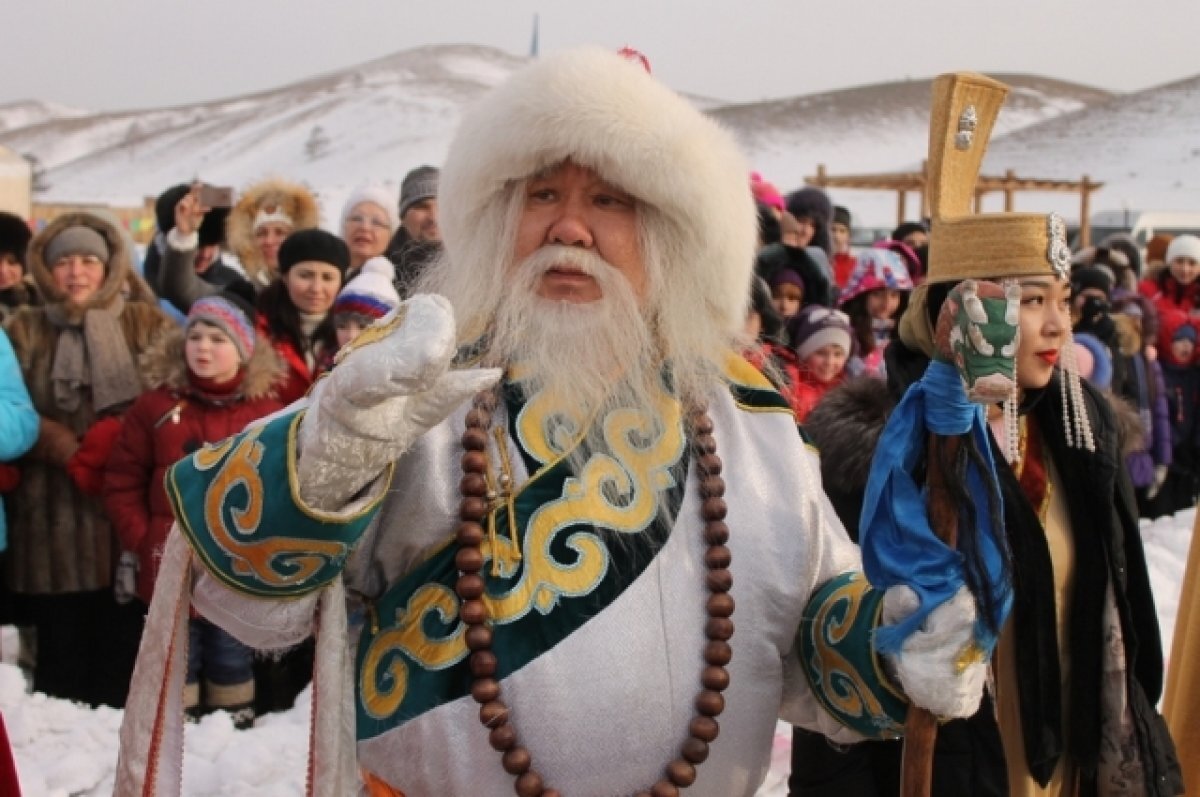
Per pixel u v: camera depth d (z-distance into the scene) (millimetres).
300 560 1431
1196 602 2547
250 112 148250
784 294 4574
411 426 1396
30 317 4039
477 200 1709
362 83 152250
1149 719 2352
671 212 1689
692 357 1746
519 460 1620
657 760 1582
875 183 24625
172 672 1571
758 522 1682
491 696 1520
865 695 1652
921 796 1609
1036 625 2189
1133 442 2439
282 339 4117
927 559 1585
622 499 1623
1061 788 2398
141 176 127625
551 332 1676
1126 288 7250
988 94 1930
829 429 2311
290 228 5312
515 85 1675
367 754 1594
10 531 3947
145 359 3752
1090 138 83312
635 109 1644
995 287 1534
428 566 1606
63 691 3969
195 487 1468
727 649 1600
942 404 1619
